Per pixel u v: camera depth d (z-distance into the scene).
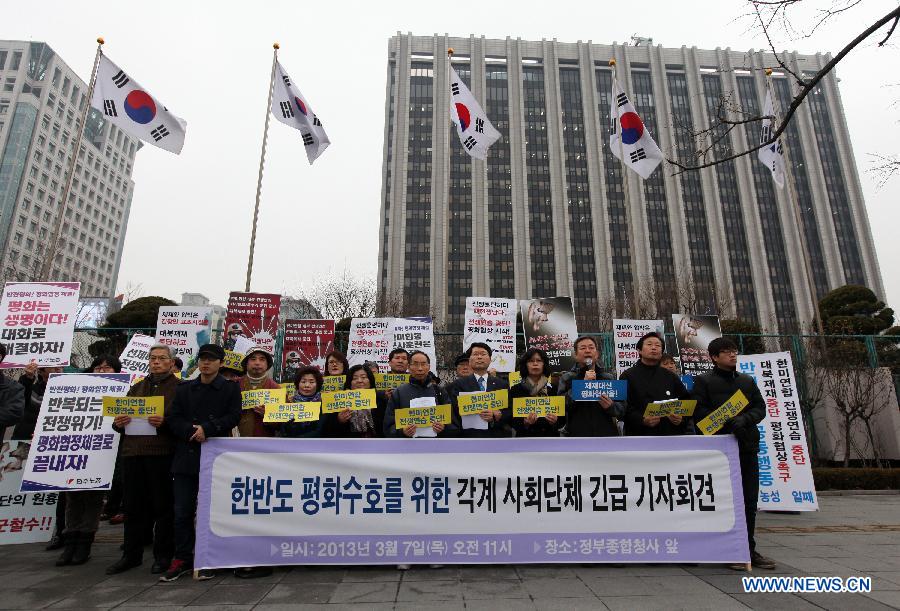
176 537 4.32
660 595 3.74
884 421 12.57
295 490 4.39
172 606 3.55
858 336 12.16
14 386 5.23
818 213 66.06
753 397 4.84
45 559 4.91
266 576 4.25
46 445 4.96
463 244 65.62
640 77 71.00
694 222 66.88
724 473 4.56
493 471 4.48
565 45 73.50
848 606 3.55
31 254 55.31
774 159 12.52
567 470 4.50
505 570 4.35
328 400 4.93
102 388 5.24
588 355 5.52
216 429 4.41
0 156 67.25
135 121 9.82
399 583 4.02
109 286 85.62
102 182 84.12
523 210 67.12
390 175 68.69
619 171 69.19
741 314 62.66
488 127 11.03
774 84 68.19
